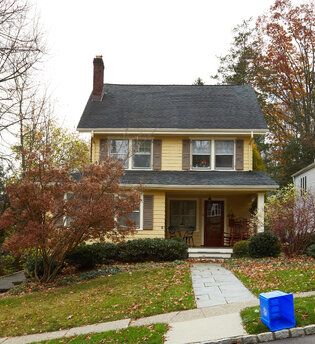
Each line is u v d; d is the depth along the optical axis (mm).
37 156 13422
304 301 8320
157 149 20172
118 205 13664
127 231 14109
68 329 8602
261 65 38375
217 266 14594
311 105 36000
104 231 13578
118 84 24719
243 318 7816
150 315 8766
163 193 18703
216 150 20266
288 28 37156
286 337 6941
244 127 19641
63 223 13656
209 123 20078
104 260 16250
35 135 19781
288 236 16281
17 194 12898
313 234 16469
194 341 6949
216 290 10438
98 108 21766
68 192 13320
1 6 13484
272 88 37844
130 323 8375
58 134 25375
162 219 18594
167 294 10133
